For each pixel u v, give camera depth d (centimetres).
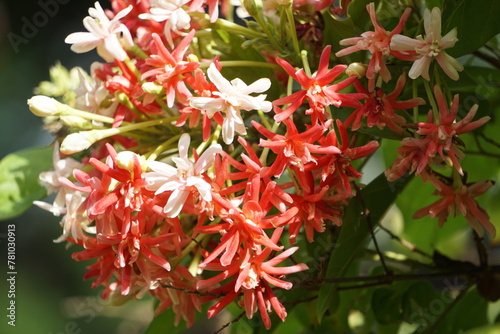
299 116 52
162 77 47
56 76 65
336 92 48
